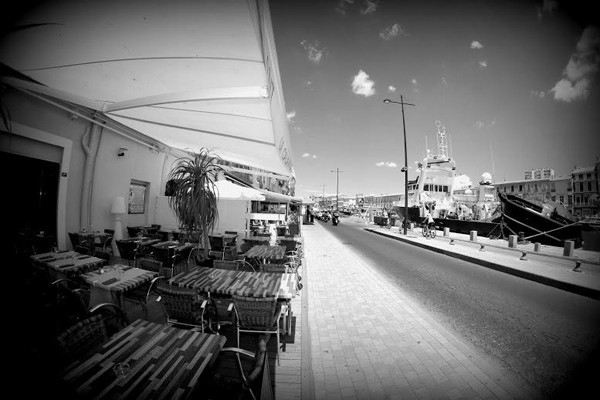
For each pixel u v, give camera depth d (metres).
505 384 2.97
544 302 5.80
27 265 4.01
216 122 4.30
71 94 3.78
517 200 20.02
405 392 2.81
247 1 1.69
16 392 1.48
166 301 3.06
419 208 28.50
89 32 2.28
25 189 6.10
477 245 14.11
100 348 1.92
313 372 3.12
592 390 2.88
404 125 20.42
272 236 9.05
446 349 3.66
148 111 4.39
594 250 12.84
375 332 4.14
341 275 7.70
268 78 2.57
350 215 64.88
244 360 3.01
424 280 7.44
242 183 15.48
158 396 1.50
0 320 2.70
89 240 6.50
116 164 8.59
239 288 3.41
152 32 2.24
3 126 5.52
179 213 5.77
